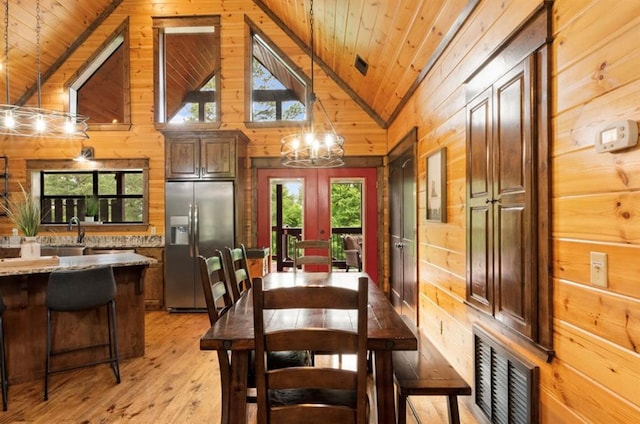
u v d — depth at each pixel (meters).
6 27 4.42
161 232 5.16
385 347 1.58
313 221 5.32
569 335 1.39
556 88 1.46
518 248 1.70
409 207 3.90
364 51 3.78
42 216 5.36
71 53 5.21
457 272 2.55
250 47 5.21
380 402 1.64
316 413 1.39
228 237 4.67
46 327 2.88
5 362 2.62
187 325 4.20
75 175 5.41
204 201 4.69
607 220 1.21
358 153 5.18
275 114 5.43
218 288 2.27
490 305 1.99
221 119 5.22
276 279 3.08
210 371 2.95
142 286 3.31
